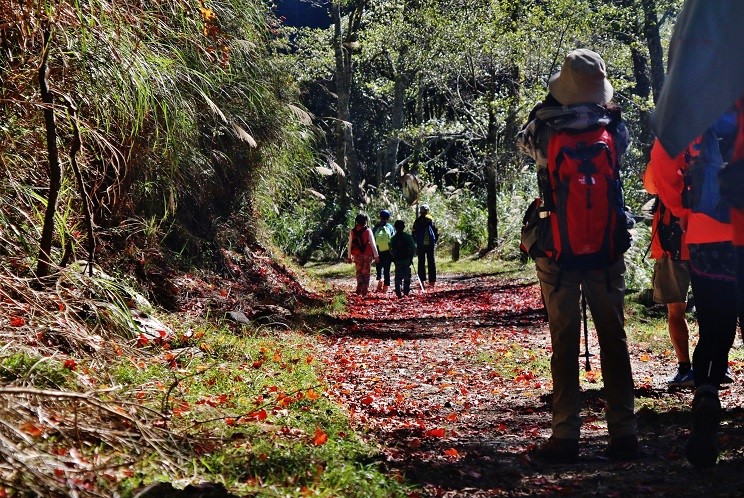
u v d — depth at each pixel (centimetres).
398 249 2094
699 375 471
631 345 1114
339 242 3488
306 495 390
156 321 862
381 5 3884
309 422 577
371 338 1325
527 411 718
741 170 418
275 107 1561
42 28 703
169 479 388
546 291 535
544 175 534
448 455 539
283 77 1677
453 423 673
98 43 779
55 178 714
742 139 421
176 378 619
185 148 1131
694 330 1180
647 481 455
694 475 464
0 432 374
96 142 851
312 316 1409
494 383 879
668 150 402
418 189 3788
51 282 738
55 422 419
